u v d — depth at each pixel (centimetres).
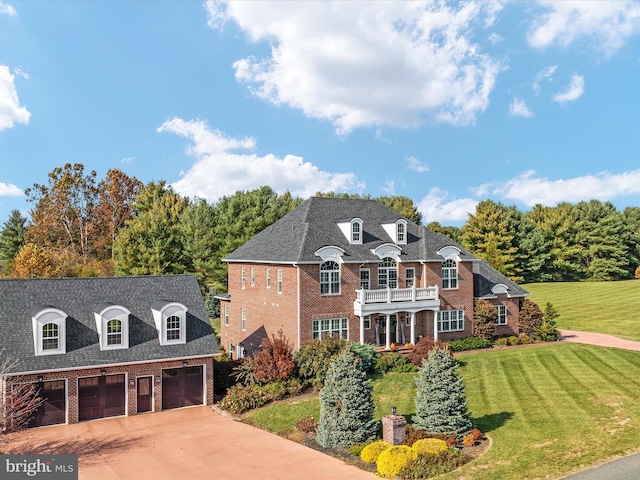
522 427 2397
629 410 2552
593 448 2080
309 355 3369
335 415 2370
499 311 4756
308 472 2044
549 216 10612
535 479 1819
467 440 2214
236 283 4612
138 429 2716
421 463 1967
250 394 3047
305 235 3928
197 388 3200
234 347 4647
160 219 7056
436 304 4216
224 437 2558
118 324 3017
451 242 4519
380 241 4297
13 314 2931
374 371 3497
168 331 3150
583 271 9706
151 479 2028
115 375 2983
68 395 2816
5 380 2645
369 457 2130
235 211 7244
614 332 5288
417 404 2372
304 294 3734
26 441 2528
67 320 3003
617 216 9844
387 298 4019
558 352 4078
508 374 3422
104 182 10000
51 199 9669
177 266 6806
